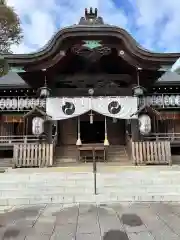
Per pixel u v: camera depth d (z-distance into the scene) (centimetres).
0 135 1675
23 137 1678
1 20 2433
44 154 1324
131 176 945
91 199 735
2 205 714
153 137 1529
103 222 538
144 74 1499
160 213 606
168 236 453
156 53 1352
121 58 1468
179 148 1666
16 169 1217
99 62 1555
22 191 802
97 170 1116
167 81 1638
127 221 544
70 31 1318
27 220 561
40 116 1380
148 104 1480
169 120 1717
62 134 1861
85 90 1550
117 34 1337
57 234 470
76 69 1582
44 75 1477
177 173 995
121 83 1642
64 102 1422
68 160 1501
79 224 527
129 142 1533
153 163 1348
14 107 1592
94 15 1606
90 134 2219
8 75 2009
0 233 482
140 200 739
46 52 1341
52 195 756
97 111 1420
